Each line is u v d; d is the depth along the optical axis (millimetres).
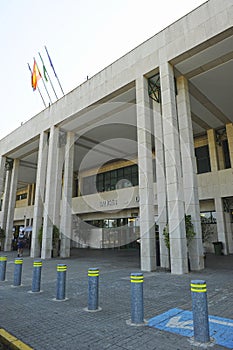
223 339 3529
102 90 14211
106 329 3955
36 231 17297
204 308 3561
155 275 9086
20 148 22734
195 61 11273
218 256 15438
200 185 18141
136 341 3510
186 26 10945
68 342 3506
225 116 16500
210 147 18297
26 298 5945
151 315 4578
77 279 8336
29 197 37344
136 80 12375
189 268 10336
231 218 17672
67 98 16844
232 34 9844
